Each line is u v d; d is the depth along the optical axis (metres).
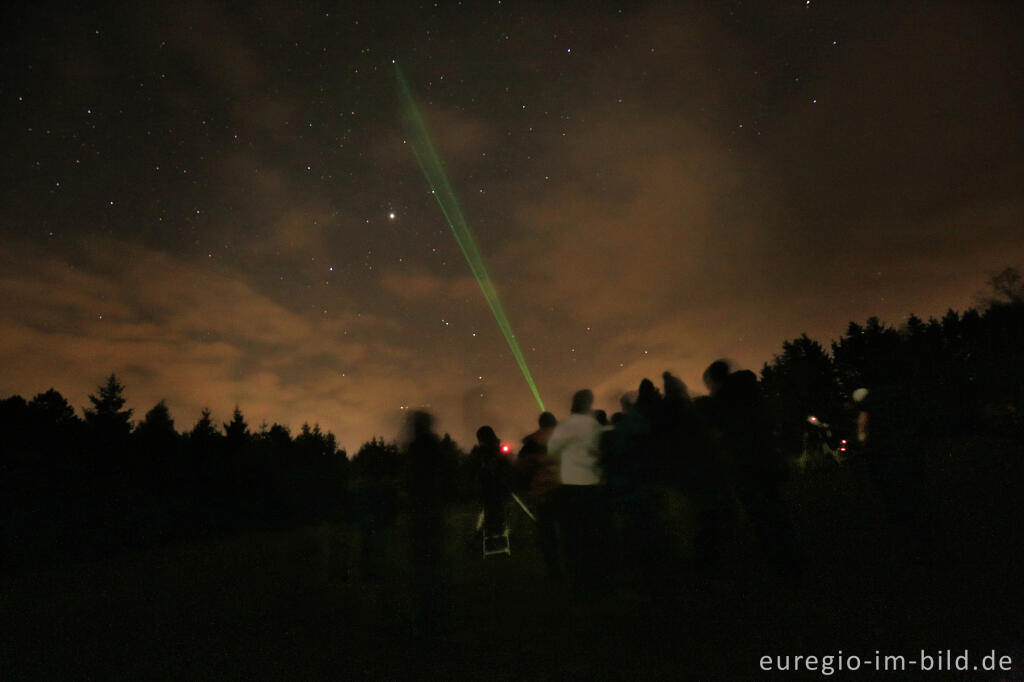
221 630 5.97
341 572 8.92
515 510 13.38
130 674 4.67
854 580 5.52
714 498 6.37
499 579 7.61
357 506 8.25
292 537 15.76
